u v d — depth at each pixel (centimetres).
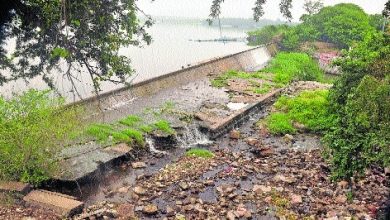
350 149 1236
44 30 823
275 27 6850
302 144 2075
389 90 1118
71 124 1413
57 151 1416
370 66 1365
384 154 1116
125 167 1602
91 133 1753
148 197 1352
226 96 2884
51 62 927
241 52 4684
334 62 1773
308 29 6222
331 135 1330
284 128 2261
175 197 1359
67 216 1124
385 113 1120
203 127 2128
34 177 1270
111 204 1278
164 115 2242
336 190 1414
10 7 773
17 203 1171
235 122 2353
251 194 1396
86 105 2017
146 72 3691
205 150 1877
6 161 1241
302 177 1560
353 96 1267
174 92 2867
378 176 1541
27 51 877
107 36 866
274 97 3036
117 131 1839
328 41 6322
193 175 1566
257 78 3656
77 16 826
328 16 6228
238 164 1716
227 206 1298
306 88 3403
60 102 1388
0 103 1250
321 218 1209
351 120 1239
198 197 1372
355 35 5831
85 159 1507
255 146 2012
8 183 1223
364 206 1287
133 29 891
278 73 3778
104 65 902
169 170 1605
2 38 828
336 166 1395
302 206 1302
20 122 1262
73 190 1342
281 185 1481
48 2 795
